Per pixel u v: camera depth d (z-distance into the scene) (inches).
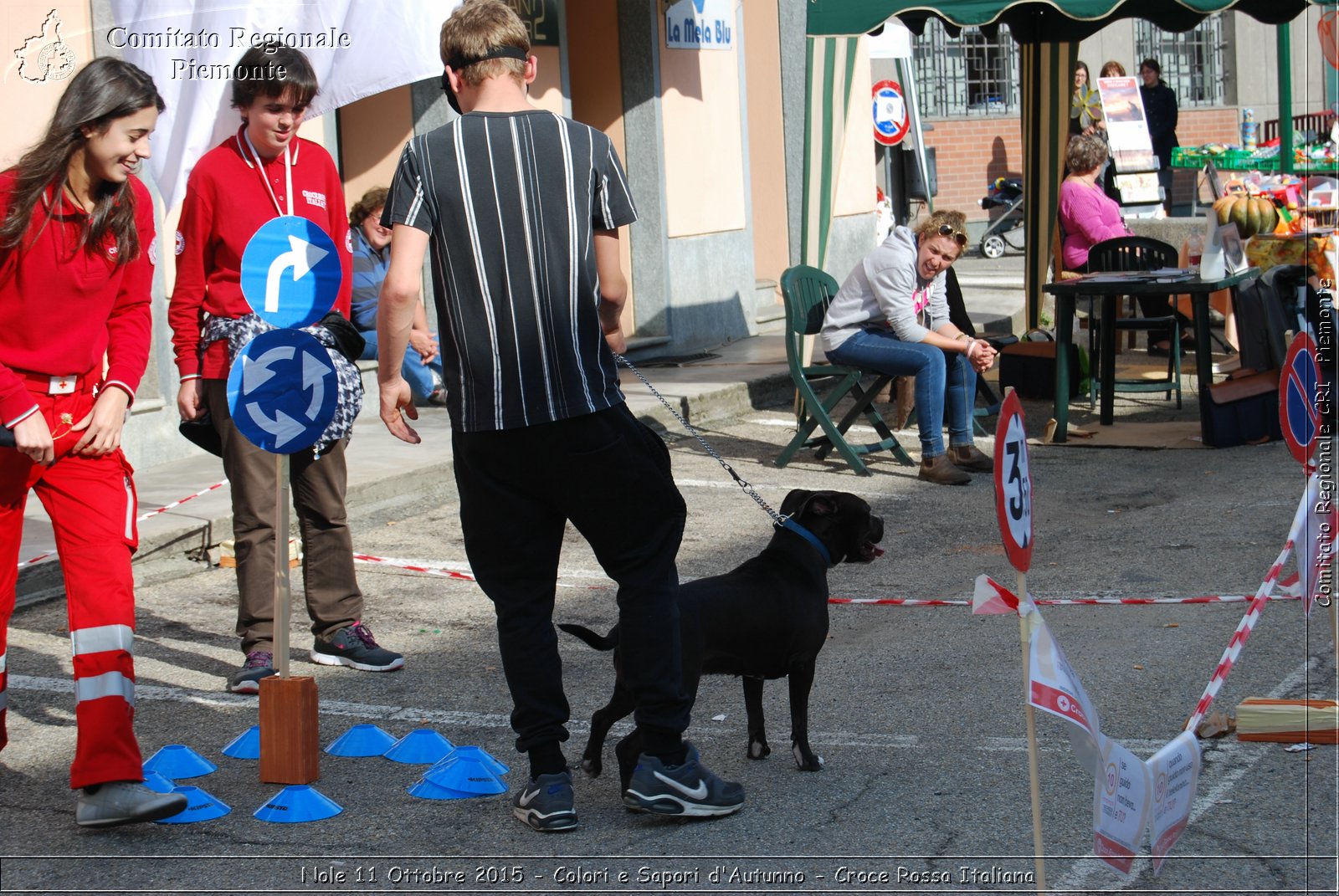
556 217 144.3
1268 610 218.8
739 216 528.7
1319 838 144.5
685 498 320.5
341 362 201.9
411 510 312.5
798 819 153.9
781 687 199.0
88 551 153.3
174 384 330.0
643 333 489.7
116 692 151.5
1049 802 155.7
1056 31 426.6
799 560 164.6
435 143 144.5
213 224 194.7
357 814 158.6
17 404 145.7
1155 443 358.9
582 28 480.1
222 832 154.2
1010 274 689.6
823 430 377.1
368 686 203.6
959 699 189.6
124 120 148.9
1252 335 356.2
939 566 261.9
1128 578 243.8
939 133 893.8
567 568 269.0
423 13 315.9
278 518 164.6
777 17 554.3
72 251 150.2
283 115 191.2
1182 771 136.1
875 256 333.1
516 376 143.6
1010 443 120.6
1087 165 450.9
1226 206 369.4
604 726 164.2
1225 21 1023.0
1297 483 304.8
